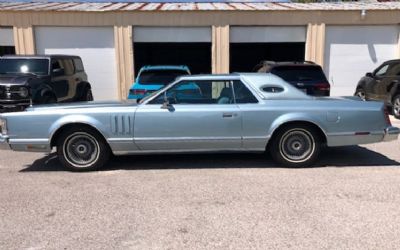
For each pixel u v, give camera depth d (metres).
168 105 6.32
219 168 6.52
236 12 15.19
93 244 3.89
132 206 4.86
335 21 15.34
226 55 15.49
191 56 18.11
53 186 5.70
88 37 15.26
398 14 15.28
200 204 4.89
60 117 6.25
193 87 6.48
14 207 4.89
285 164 6.51
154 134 6.33
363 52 15.68
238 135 6.38
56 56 11.71
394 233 4.06
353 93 15.98
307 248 3.76
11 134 6.29
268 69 10.98
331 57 15.70
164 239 3.97
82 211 4.73
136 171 6.41
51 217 4.56
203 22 15.24
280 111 6.35
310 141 6.48
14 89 9.93
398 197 5.08
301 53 16.19
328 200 4.98
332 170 6.36
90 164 6.42
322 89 10.59
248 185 5.61
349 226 4.23
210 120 6.33
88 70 15.51
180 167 6.61
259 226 4.25
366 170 6.35
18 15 14.95
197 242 3.90
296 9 15.27
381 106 6.52
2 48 15.80
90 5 17.41
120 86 15.48
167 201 5.01
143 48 17.44
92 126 6.26
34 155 7.73
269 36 15.55
